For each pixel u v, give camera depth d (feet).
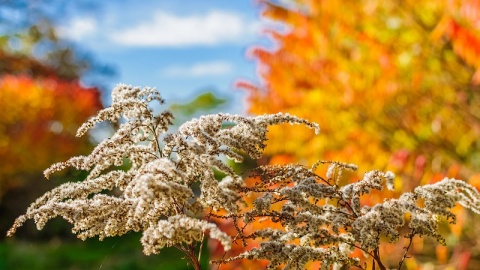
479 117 20.72
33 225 61.77
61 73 98.94
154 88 7.42
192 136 7.22
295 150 21.75
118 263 46.78
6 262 48.06
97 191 7.32
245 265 16.74
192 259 7.40
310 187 7.11
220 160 6.89
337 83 21.06
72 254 51.31
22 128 61.21
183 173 6.77
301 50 21.88
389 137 20.86
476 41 16.22
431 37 19.66
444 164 21.22
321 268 7.06
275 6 21.90
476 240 21.29
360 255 15.30
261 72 22.27
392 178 7.47
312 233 7.04
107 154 7.20
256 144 7.21
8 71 91.25
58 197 7.11
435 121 20.10
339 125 21.13
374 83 20.18
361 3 20.99
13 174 61.72
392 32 20.99
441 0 19.04
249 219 7.16
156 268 43.52
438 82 20.58
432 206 7.16
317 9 21.67
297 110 21.45
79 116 61.77
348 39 22.03
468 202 7.61
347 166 8.00
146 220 6.88
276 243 7.10
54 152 60.85
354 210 7.34
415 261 19.52
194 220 6.15
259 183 7.72
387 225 6.90
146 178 6.25
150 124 7.27
